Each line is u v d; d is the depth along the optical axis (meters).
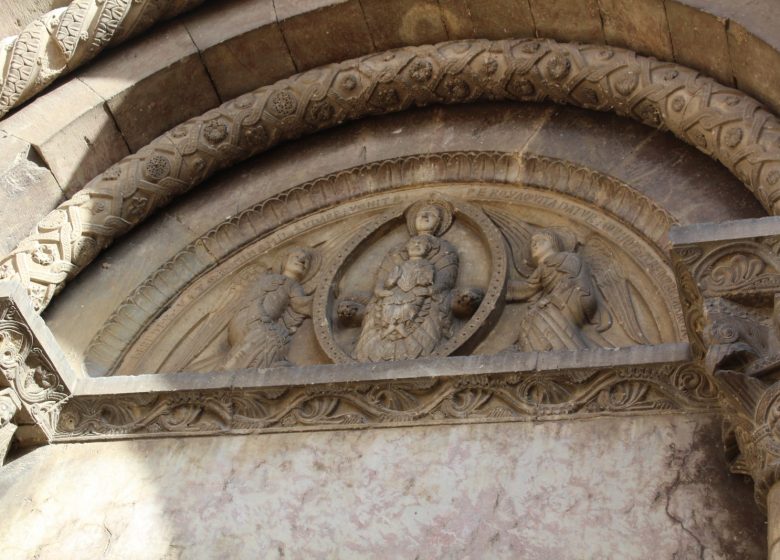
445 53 5.48
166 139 5.53
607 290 4.71
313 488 4.20
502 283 4.84
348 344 4.92
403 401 4.33
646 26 4.93
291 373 4.46
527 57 5.29
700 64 4.83
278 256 5.43
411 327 4.74
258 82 5.72
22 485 4.53
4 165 5.20
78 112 5.40
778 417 3.49
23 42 5.39
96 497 4.41
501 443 4.13
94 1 5.48
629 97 4.98
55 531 4.35
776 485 3.49
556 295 4.66
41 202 5.27
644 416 4.05
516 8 5.30
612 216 4.93
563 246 4.94
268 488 4.25
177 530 4.22
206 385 4.53
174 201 5.57
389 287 4.95
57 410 4.68
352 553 3.98
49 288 5.07
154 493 4.36
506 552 3.85
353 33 5.61
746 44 4.53
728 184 4.66
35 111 5.40
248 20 5.61
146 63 5.57
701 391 4.02
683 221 4.61
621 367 4.12
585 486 3.93
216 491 4.30
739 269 3.74
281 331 5.03
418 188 5.46
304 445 4.34
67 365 4.71
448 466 4.12
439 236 5.25
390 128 5.64
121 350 5.12
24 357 4.57
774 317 3.65
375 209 5.45
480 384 4.26
